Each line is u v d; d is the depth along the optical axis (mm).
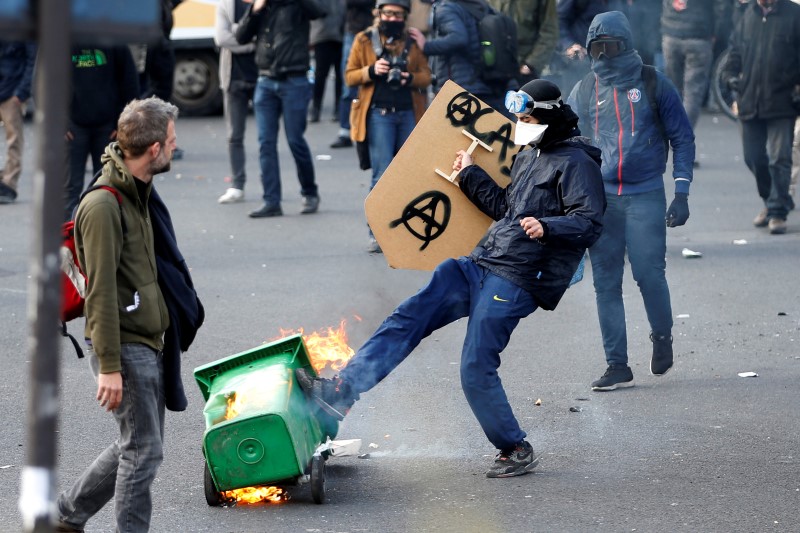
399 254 17875
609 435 17219
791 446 16609
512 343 22453
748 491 14867
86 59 29344
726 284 26844
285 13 32625
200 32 51219
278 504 14555
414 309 15438
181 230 32719
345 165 42219
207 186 38906
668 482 15219
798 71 31328
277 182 34188
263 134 33719
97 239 11289
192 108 52938
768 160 32250
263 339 22578
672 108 19250
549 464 16000
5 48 35281
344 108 44875
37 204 6652
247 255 29766
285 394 14164
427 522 13891
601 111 19484
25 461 16078
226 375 14906
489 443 16969
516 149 17641
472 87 29203
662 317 19844
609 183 19375
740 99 31938
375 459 16297
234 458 13875
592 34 19234
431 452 16578
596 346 22172
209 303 25250
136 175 11758
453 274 15594
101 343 11305
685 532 13539
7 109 35406
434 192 17734
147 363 11820
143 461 11875
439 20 29062
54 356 6746
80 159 30203
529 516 14078
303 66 33188
